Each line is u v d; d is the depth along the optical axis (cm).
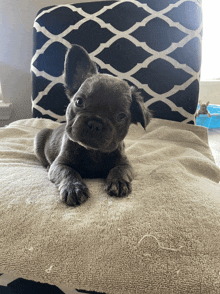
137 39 69
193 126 70
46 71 74
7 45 88
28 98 93
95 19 71
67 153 40
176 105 72
